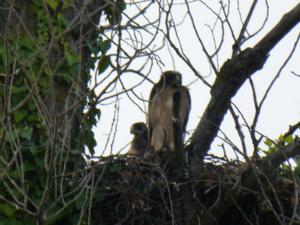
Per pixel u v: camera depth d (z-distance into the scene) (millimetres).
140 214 15969
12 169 14742
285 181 15938
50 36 15602
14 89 15000
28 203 14930
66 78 15367
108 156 14766
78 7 15953
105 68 14992
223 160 16281
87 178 14117
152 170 16141
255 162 14516
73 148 15438
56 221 15258
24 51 15172
